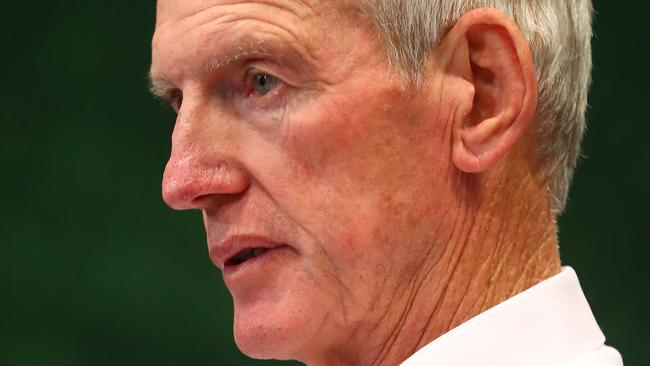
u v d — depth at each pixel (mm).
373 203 4738
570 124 5117
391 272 4805
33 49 12750
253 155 4789
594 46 11648
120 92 12781
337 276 4789
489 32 4805
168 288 12477
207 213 4957
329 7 4699
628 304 11422
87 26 12805
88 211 12641
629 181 11516
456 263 4855
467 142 4801
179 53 4852
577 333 4863
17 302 12406
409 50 4711
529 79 4777
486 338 4773
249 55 4715
